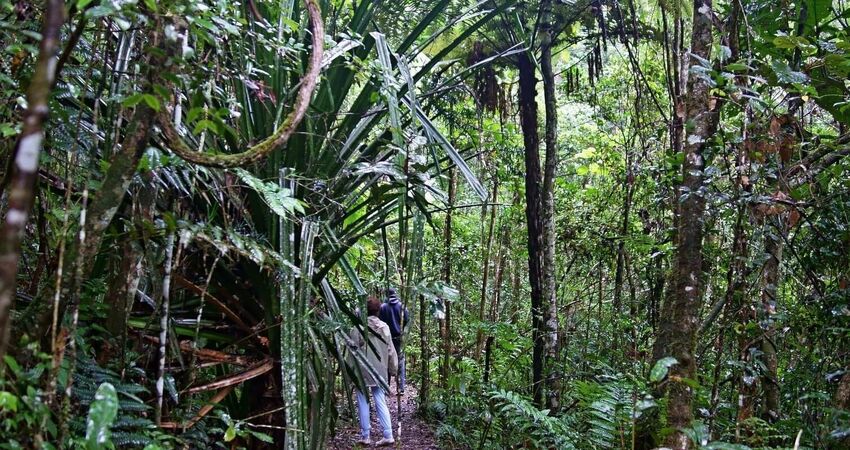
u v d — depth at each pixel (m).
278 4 2.32
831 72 3.45
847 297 3.38
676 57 5.52
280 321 2.82
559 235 7.87
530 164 6.41
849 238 3.38
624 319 6.30
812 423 3.14
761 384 3.68
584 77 8.94
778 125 3.11
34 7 1.78
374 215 3.38
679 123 5.18
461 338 9.27
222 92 2.29
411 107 2.93
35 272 1.97
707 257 4.36
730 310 3.62
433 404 7.08
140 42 1.98
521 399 4.51
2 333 0.77
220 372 3.18
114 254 2.20
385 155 3.32
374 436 6.42
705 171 3.09
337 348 3.06
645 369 4.94
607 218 7.75
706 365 4.08
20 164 0.81
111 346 2.14
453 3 5.48
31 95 0.82
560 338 6.98
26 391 1.46
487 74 6.79
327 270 2.98
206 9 1.60
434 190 3.04
